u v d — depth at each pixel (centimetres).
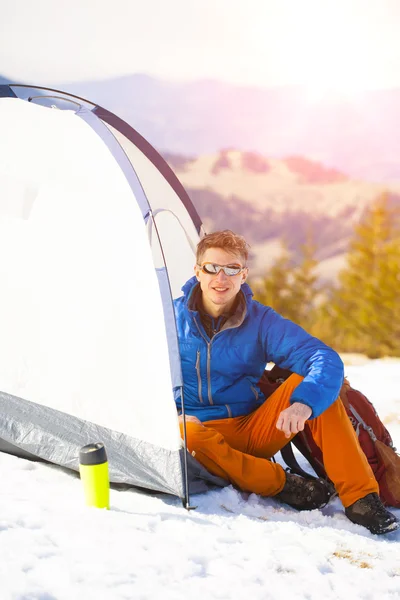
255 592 244
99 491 308
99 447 310
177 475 324
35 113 394
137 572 250
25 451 375
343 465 323
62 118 385
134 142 487
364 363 1011
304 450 365
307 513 327
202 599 236
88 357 360
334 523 321
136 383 345
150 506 320
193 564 259
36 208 380
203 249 352
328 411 330
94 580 242
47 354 374
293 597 244
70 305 366
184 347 361
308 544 290
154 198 488
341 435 327
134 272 347
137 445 341
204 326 362
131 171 354
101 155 365
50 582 239
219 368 362
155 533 287
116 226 354
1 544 263
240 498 337
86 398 360
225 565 262
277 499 345
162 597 236
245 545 283
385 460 354
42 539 270
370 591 254
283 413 322
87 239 363
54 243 372
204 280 350
